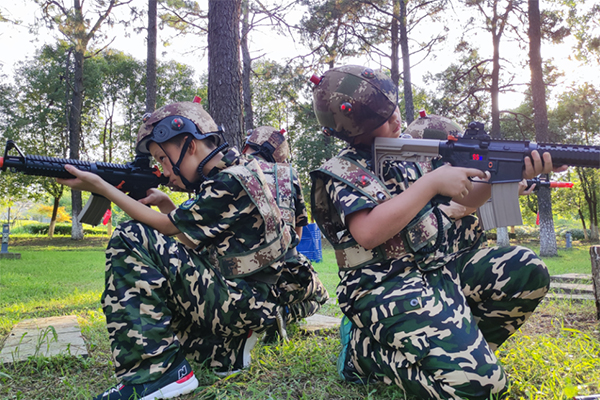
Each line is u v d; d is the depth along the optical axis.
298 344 2.85
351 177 1.95
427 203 2.00
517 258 2.05
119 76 31.83
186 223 2.13
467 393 1.69
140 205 2.16
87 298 5.75
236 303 2.20
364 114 1.98
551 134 27.06
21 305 5.43
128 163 2.39
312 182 2.08
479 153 1.91
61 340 3.00
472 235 2.36
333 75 2.03
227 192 2.14
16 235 32.75
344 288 2.05
